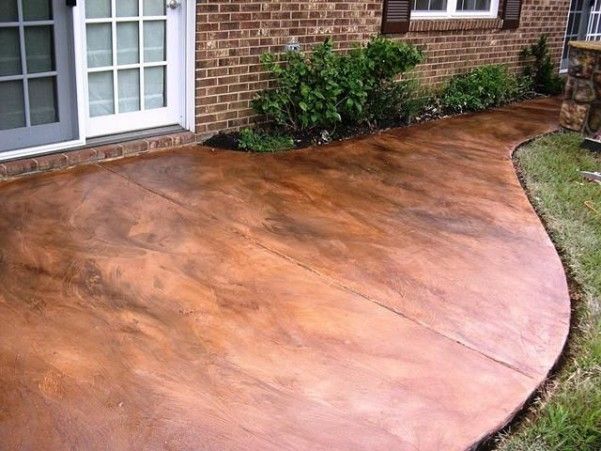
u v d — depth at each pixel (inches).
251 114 229.0
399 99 260.7
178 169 192.2
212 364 107.2
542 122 278.4
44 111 187.3
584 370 113.0
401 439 93.7
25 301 121.3
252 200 174.6
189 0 203.0
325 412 98.0
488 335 120.4
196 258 141.5
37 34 180.2
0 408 94.5
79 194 169.3
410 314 125.5
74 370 103.6
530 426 99.6
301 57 228.1
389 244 154.8
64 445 88.7
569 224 170.2
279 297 128.4
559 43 362.6
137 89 207.8
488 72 306.5
